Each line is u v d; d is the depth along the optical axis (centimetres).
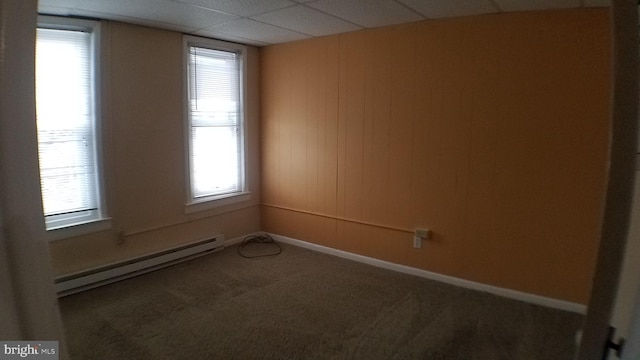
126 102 316
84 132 296
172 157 354
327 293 296
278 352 217
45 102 275
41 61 271
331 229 388
